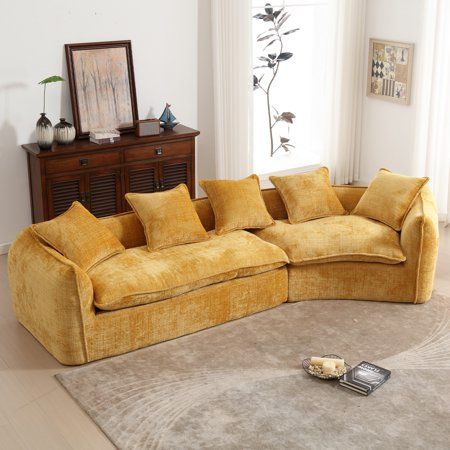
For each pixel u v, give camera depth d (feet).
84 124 20.25
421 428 12.58
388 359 14.76
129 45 20.66
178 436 12.39
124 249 16.35
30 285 15.10
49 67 19.69
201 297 15.74
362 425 12.66
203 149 23.12
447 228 22.03
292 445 12.15
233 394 13.57
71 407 13.29
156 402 13.35
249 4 22.08
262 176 24.81
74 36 19.85
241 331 15.88
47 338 14.89
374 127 25.16
